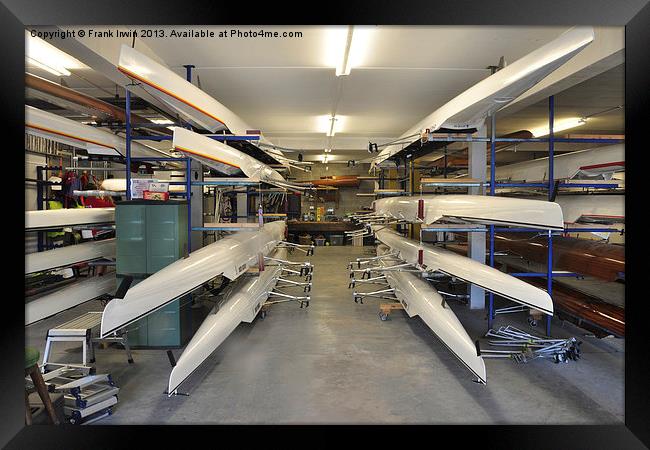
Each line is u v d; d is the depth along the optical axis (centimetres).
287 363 328
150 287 285
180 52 432
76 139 396
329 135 936
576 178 484
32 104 409
